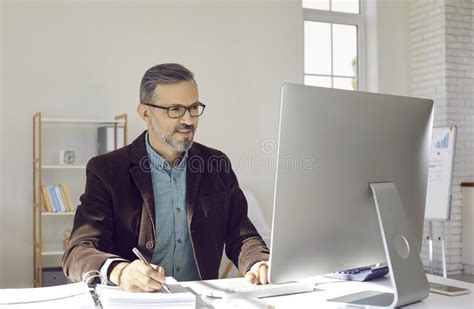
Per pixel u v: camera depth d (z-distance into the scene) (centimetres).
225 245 225
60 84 514
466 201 646
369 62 670
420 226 187
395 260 160
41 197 472
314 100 151
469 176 658
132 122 536
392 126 171
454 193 647
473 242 638
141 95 206
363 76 670
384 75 666
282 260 151
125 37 537
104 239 196
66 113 516
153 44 548
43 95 509
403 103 174
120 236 207
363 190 164
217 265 218
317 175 154
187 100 200
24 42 504
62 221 509
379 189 165
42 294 163
